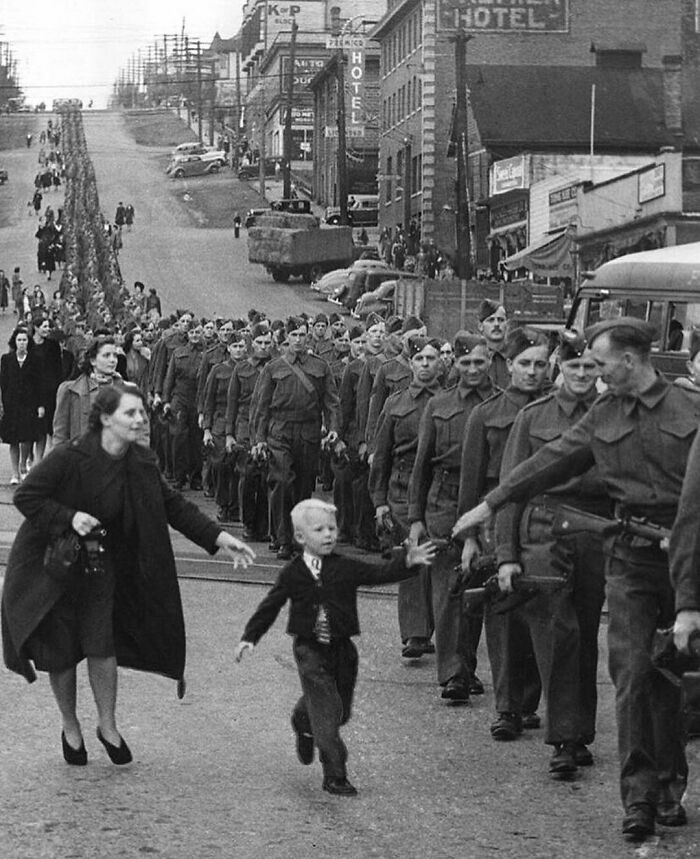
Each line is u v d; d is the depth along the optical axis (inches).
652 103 2723.9
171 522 318.3
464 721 360.5
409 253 3041.3
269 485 629.9
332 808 288.5
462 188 2148.1
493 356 472.4
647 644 274.5
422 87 3100.4
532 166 2576.3
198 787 300.5
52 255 3100.4
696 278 781.3
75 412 509.7
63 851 260.5
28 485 307.0
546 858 260.2
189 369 864.9
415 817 283.4
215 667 409.4
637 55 2839.6
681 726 282.0
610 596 279.6
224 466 755.4
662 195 1827.0
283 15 6422.2
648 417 279.1
